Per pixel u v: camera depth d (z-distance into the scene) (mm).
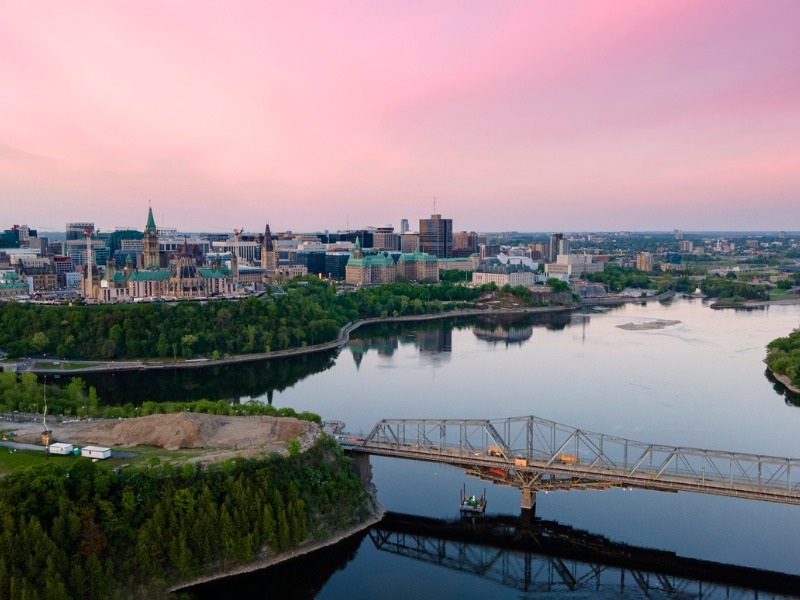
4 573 146500
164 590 161250
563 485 197000
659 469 190625
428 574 174375
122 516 167500
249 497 178375
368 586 169000
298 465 194500
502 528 197875
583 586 168375
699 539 189625
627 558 181375
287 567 174750
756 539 189000
